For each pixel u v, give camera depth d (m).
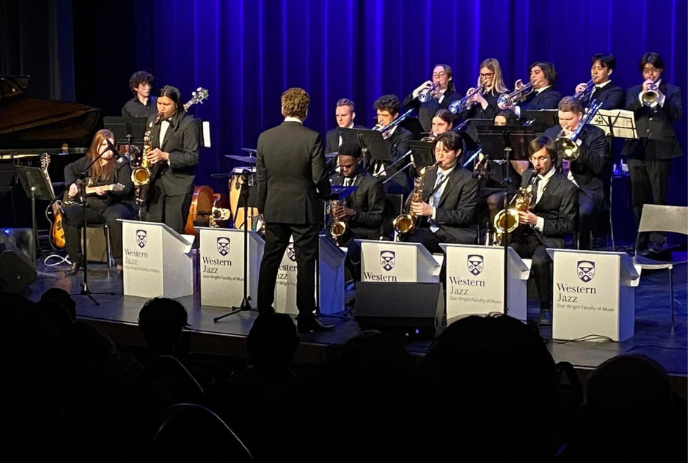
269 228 5.92
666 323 6.12
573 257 5.61
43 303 3.72
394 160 8.19
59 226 8.77
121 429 2.62
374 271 6.29
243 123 11.02
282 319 3.52
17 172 7.73
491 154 5.95
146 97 9.60
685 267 8.15
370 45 10.38
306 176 5.82
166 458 2.47
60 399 1.74
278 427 2.63
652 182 8.35
